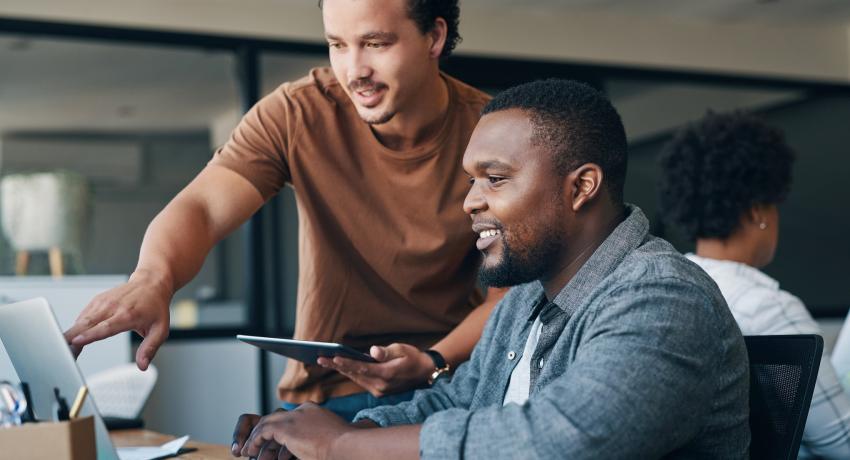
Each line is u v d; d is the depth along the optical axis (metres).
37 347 1.17
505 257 1.29
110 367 3.69
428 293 1.87
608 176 1.30
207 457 1.62
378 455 1.20
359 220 1.82
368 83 1.66
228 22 5.02
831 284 5.97
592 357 1.12
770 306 1.92
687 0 5.41
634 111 5.63
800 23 5.91
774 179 2.07
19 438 1.04
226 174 1.78
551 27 5.50
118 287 1.47
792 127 5.95
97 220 5.02
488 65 5.39
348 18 1.62
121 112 5.11
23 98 4.98
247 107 5.04
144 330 1.47
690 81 5.76
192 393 4.82
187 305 4.91
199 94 5.16
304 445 1.28
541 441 1.08
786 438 1.32
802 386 1.31
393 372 1.58
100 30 4.85
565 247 1.31
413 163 1.81
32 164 5.00
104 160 5.09
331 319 1.86
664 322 1.13
